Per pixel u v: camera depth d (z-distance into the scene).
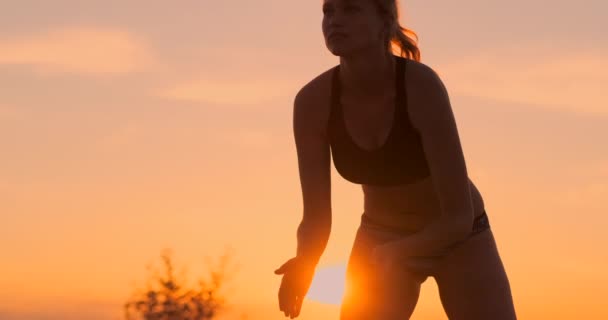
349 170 4.88
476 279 5.07
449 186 4.62
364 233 5.25
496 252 5.18
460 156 4.61
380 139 4.66
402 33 4.63
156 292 9.67
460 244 5.07
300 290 5.00
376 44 4.48
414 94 4.54
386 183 4.89
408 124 4.59
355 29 4.44
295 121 4.87
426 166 4.77
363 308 5.15
